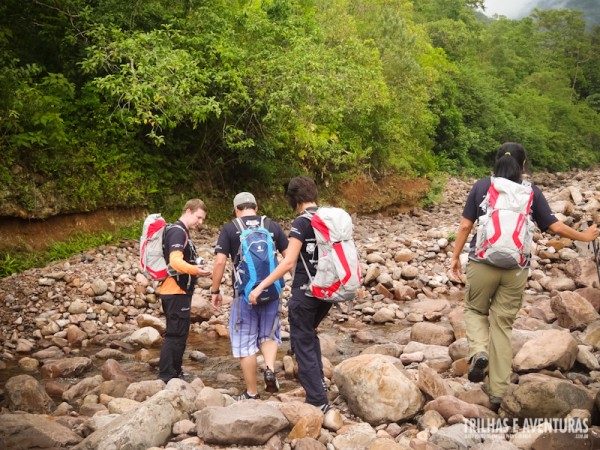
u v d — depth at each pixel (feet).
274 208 52.75
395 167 74.95
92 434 13.50
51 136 35.83
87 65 38.70
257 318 17.40
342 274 14.69
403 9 110.32
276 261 16.76
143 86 37.24
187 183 46.80
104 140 40.75
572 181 120.78
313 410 14.38
